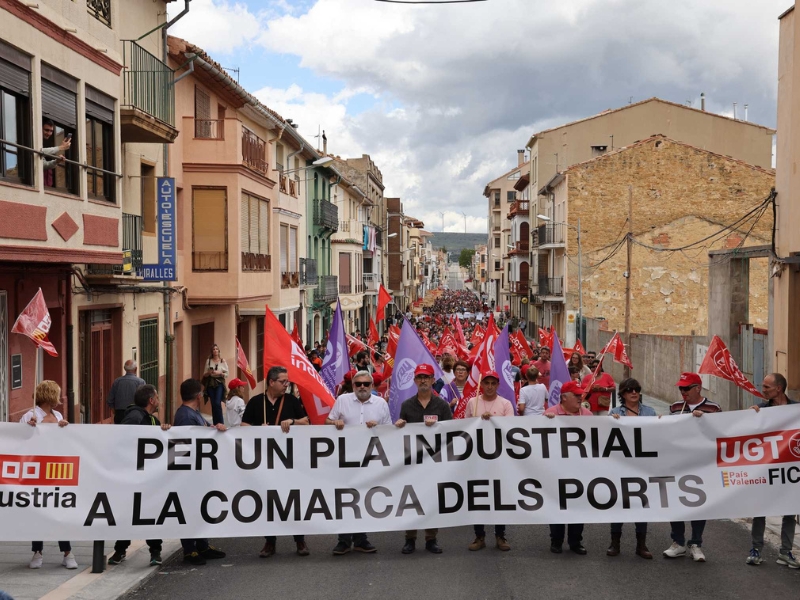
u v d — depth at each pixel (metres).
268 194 26.03
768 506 8.93
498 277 106.75
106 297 16.70
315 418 10.86
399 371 11.27
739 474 9.00
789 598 7.67
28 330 10.14
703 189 46.47
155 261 19.55
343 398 9.27
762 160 55.84
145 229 19.69
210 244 22.30
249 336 29.30
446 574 8.37
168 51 21.05
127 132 17.23
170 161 21.06
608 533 10.30
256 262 24.39
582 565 8.75
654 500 8.97
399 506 8.91
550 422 9.05
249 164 23.61
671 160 46.78
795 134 15.77
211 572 8.59
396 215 92.25
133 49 18.05
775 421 9.05
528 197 70.19
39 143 12.09
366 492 8.89
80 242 13.42
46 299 13.87
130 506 8.54
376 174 75.12
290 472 8.83
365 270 66.31
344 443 8.90
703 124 56.78
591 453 9.03
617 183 47.25
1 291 12.46
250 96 26.05
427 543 9.29
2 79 11.27
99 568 8.44
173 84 19.98
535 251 64.38
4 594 3.78
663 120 57.41
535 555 9.16
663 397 28.67
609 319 46.00
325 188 45.69
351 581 8.16
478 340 22.94
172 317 21.09
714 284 23.77
